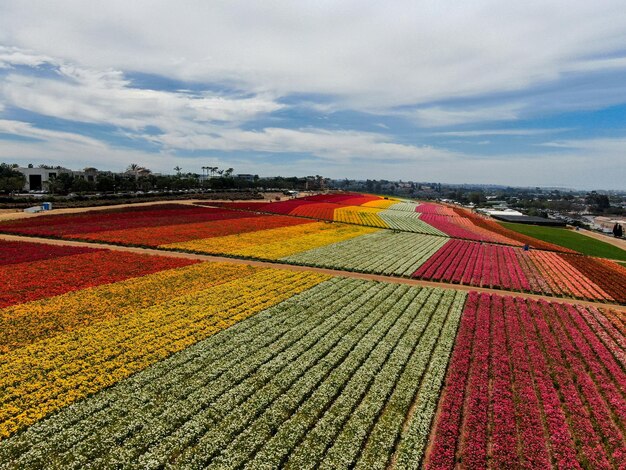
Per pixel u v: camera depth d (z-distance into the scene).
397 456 19.92
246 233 79.38
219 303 38.75
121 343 29.19
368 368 27.92
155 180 186.12
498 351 31.56
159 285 42.72
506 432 21.89
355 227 102.19
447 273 59.34
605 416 24.25
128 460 18.48
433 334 34.47
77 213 87.50
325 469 18.72
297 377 26.58
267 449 19.67
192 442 20.11
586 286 56.97
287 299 41.62
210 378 25.67
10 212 87.50
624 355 32.62
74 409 21.78
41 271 44.69
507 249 85.44
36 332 30.06
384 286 48.94
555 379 28.02
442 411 23.50
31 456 18.33
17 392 22.67
